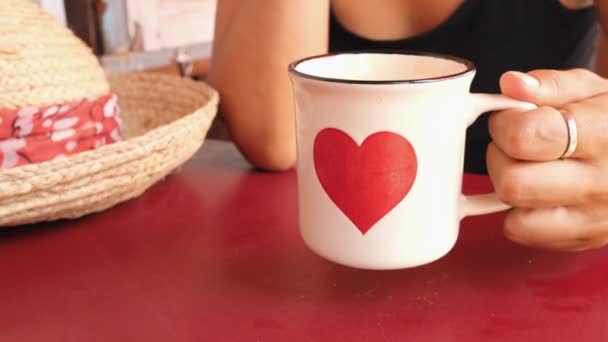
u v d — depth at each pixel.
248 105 0.62
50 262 0.47
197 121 0.57
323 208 0.40
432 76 0.43
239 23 0.64
